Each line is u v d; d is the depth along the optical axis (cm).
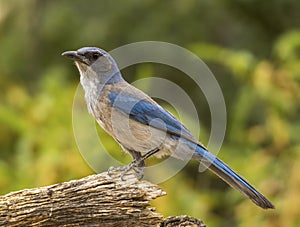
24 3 1822
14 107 1557
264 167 1448
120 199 922
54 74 1647
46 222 913
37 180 1338
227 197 1488
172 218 928
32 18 1827
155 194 931
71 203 916
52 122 1426
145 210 927
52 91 1483
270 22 1830
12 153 1545
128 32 1797
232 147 1535
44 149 1380
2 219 906
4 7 1823
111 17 1809
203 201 1459
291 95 1518
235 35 1853
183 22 1812
